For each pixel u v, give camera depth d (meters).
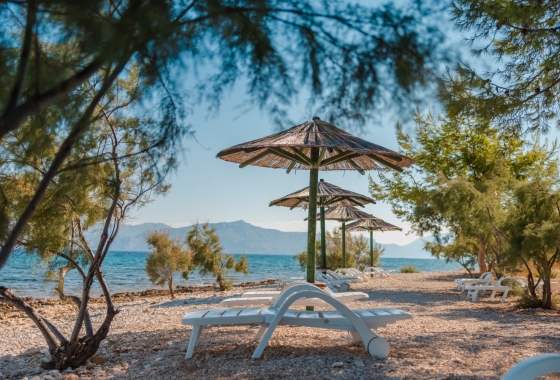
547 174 9.67
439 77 2.88
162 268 14.45
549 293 9.80
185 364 4.86
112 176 4.13
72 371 4.89
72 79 2.52
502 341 5.79
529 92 6.62
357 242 28.72
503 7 5.59
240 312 5.30
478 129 7.30
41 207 4.40
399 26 2.71
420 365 4.55
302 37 2.79
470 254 19.59
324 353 5.15
